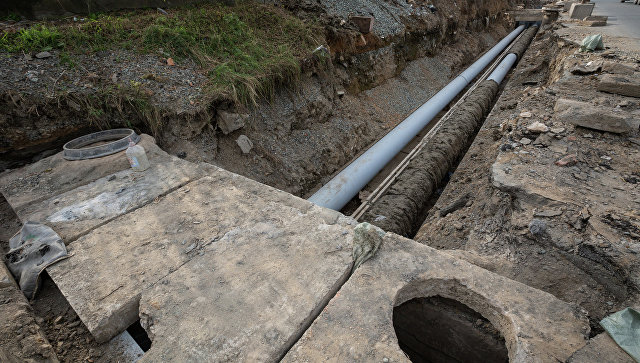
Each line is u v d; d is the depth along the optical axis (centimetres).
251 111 707
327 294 275
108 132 550
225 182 445
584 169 467
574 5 1642
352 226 355
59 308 304
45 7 670
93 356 264
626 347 232
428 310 350
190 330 248
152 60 659
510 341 252
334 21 1052
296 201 403
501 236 419
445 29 1766
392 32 1294
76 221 372
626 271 322
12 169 489
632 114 564
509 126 655
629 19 1516
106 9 757
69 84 542
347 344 232
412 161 801
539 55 1378
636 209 388
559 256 361
